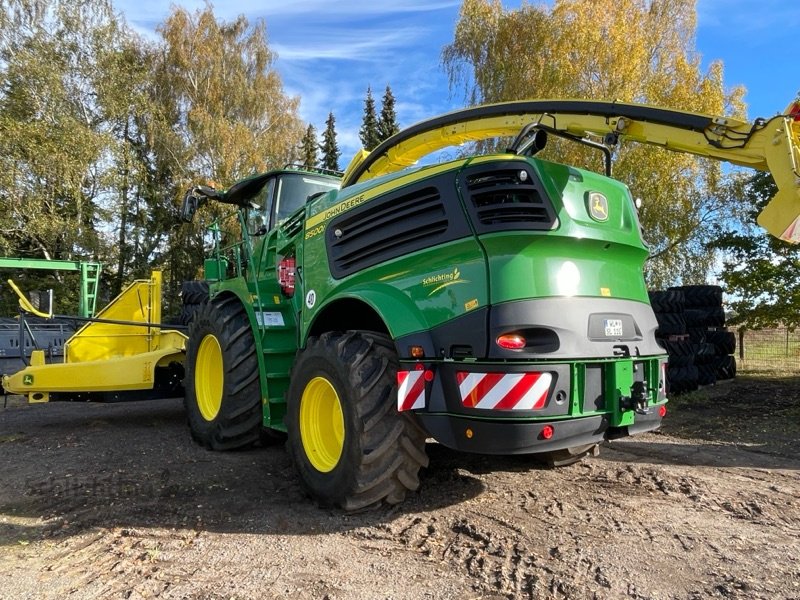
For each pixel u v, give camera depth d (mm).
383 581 2883
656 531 3516
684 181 13453
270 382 4824
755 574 2953
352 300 4203
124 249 25938
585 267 3660
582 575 2926
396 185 3957
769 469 4996
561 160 12781
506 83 14383
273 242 5492
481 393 3227
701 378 10469
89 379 6777
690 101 13477
